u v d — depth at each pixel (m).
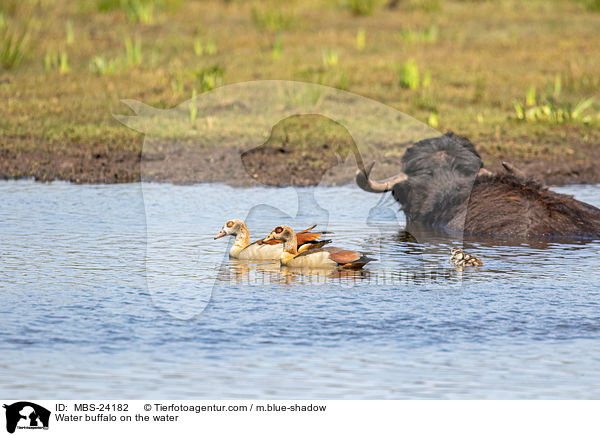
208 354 19.72
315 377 18.55
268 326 21.48
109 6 84.25
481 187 34.19
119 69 62.22
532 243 30.83
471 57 70.00
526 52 71.62
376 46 73.94
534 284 25.27
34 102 53.59
